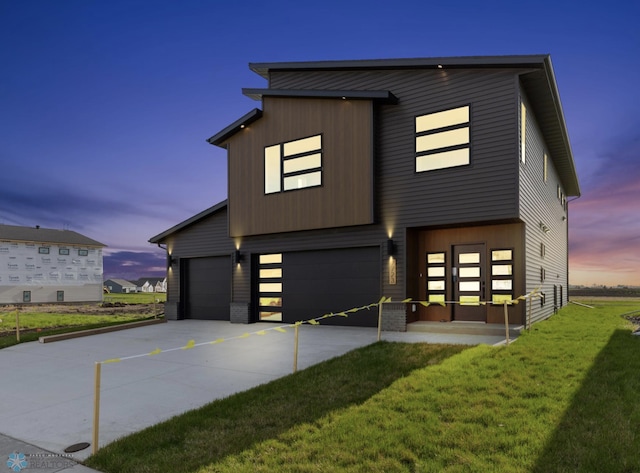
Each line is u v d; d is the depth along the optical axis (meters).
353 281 11.66
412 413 4.44
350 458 3.40
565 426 3.96
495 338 8.91
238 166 13.23
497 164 9.45
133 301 40.25
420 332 10.20
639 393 4.87
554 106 11.30
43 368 7.62
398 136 10.83
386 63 10.83
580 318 12.86
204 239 15.02
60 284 39.53
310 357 7.71
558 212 17.41
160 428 4.29
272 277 13.33
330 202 11.34
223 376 6.54
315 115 11.73
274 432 4.06
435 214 10.15
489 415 4.30
